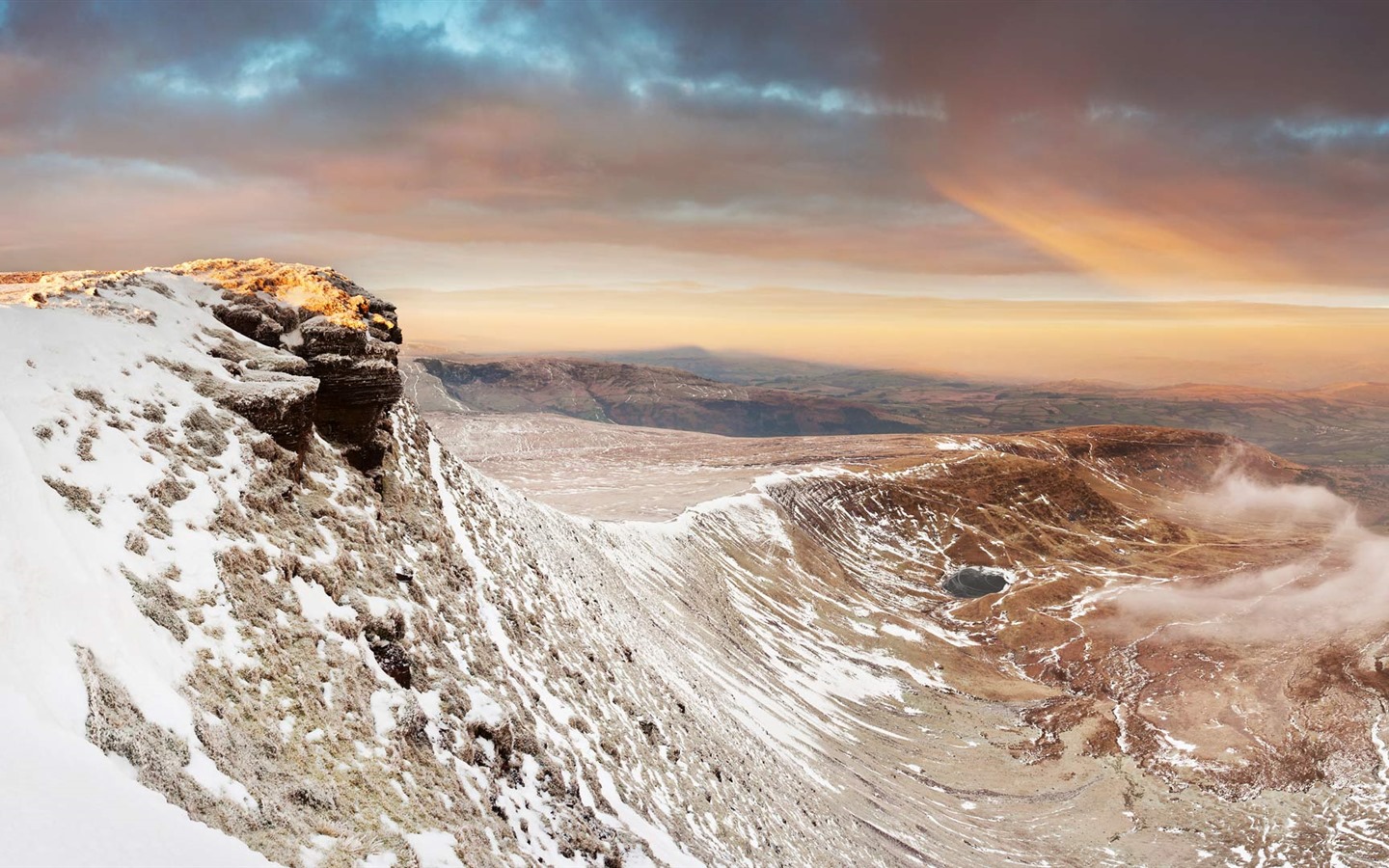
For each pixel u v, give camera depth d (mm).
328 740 12078
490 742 17172
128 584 10594
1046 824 76438
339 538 18281
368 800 11648
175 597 11352
